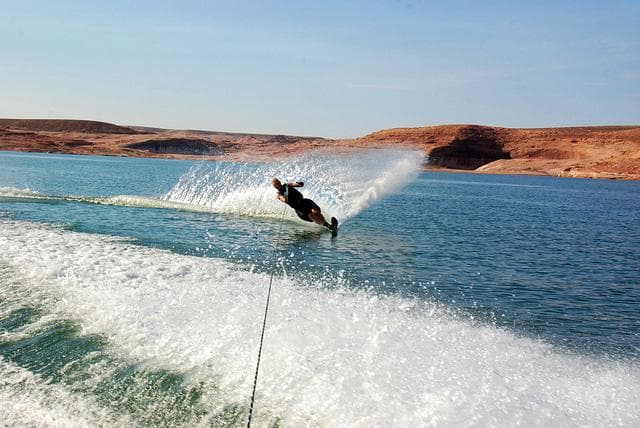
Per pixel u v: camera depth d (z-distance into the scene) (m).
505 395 4.55
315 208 14.60
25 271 8.02
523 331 6.71
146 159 114.25
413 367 5.01
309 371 4.85
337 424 4.08
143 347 5.45
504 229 18.88
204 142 162.25
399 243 13.62
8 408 4.39
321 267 9.95
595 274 10.99
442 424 4.05
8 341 5.62
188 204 18.48
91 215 15.03
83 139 164.38
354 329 5.96
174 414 4.30
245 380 4.77
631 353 6.04
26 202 17.06
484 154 143.62
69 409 4.38
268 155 117.06
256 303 6.77
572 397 4.64
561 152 137.62
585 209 32.69
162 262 9.09
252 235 13.23
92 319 6.18
